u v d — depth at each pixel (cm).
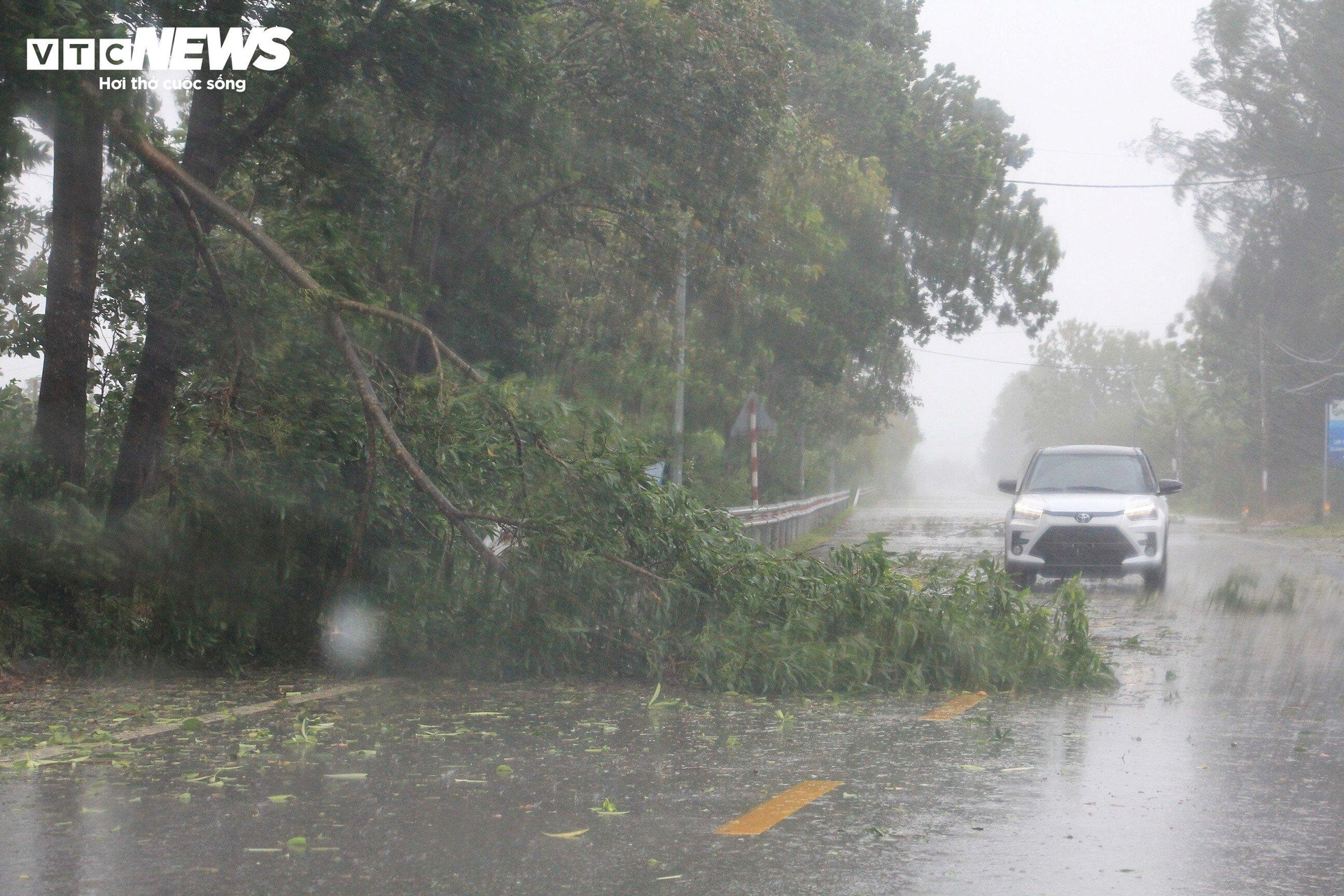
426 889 449
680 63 1583
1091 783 623
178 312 1066
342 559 1004
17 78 931
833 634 970
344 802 575
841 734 756
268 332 1059
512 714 819
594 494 988
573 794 594
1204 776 640
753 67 1602
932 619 965
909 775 640
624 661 977
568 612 973
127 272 1086
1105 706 869
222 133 1205
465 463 1026
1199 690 930
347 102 1382
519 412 1030
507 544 1032
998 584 1027
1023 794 597
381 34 1248
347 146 1303
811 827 535
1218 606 1568
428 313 1582
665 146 1614
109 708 820
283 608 992
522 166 1572
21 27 912
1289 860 488
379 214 1369
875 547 1021
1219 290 5516
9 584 952
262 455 1001
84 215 1080
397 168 1547
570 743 723
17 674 923
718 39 1584
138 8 1075
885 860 486
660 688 924
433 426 1030
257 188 1298
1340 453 4878
